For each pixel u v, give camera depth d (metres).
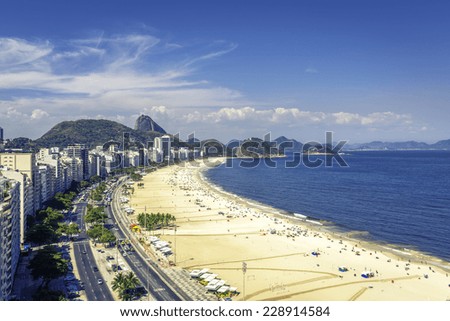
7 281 166.75
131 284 185.88
